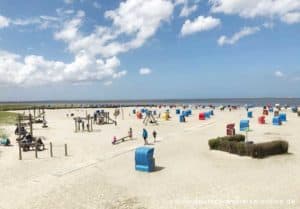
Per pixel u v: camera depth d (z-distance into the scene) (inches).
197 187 671.1
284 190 626.5
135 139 1378.0
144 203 591.2
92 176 784.3
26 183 741.3
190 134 1502.2
